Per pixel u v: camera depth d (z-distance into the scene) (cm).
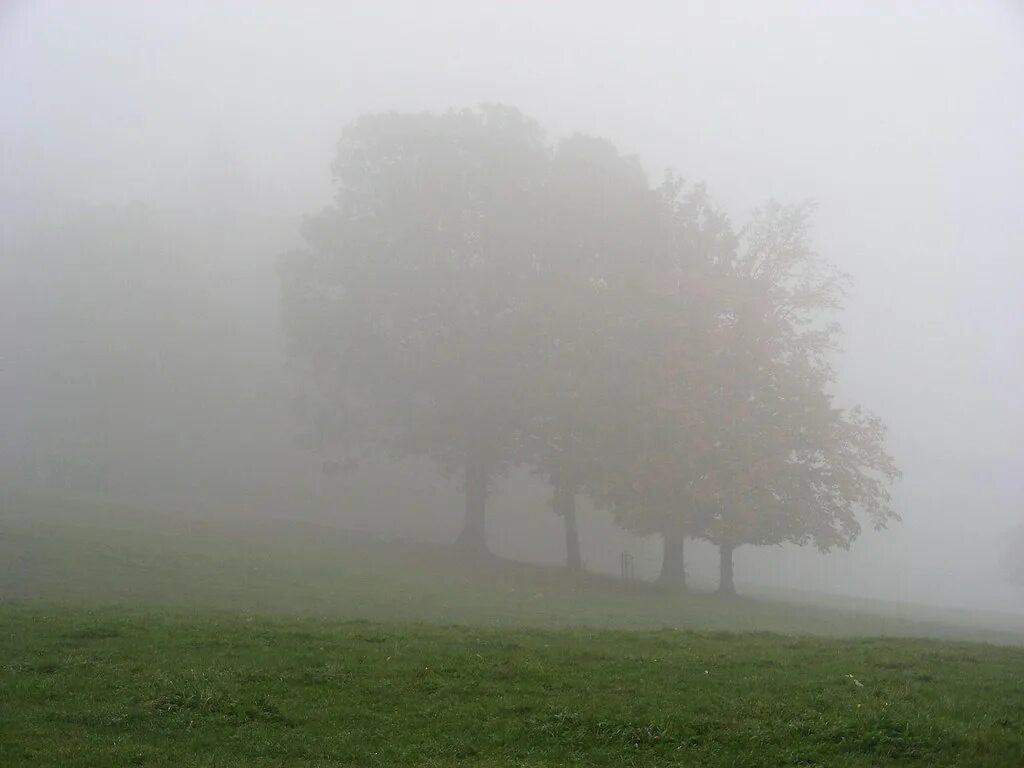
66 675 1432
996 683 1507
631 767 1109
